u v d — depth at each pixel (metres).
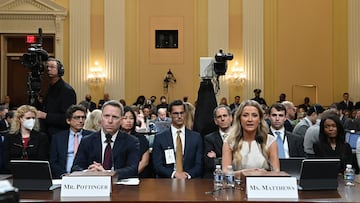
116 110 3.67
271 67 13.79
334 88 13.86
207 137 4.70
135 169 3.67
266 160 3.58
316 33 13.86
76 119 4.61
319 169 3.12
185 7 13.90
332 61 13.88
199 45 13.84
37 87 5.27
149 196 2.85
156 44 13.89
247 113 3.55
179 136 4.72
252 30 13.66
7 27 13.43
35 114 4.69
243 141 3.63
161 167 4.63
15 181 3.12
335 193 3.03
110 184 2.95
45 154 4.66
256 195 2.83
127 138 3.78
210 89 5.05
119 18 13.61
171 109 4.76
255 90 13.25
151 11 13.88
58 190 3.10
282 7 13.84
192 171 4.59
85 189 2.93
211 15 13.69
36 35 13.52
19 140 4.63
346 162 4.72
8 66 14.00
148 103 11.83
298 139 4.91
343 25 13.84
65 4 13.57
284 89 13.80
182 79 13.86
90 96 13.12
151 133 6.97
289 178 2.90
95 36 13.60
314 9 13.85
